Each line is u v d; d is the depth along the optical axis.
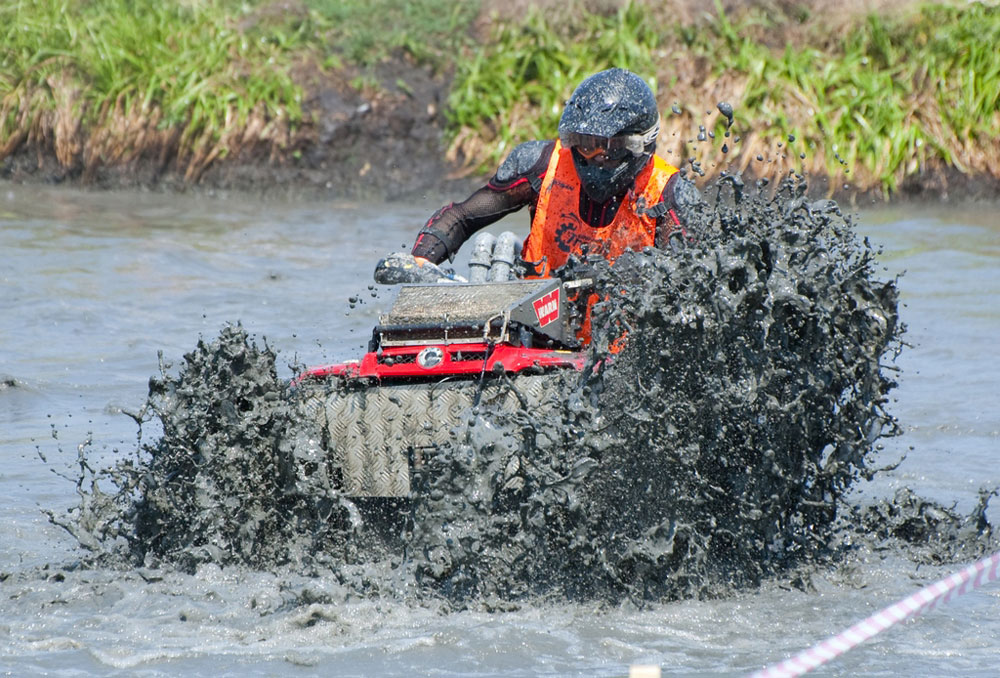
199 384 16.12
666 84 57.59
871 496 19.14
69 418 23.31
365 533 15.73
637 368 14.94
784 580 15.65
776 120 55.28
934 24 60.00
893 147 55.28
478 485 14.51
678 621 13.98
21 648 13.09
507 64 60.00
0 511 18.25
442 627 13.55
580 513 14.53
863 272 16.77
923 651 13.13
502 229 45.28
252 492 15.77
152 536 15.94
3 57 58.84
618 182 18.06
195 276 35.88
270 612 14.00
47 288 33.75
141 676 12.36
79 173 56.44
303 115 57.62
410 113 59.03
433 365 15.48
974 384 25.42
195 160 56.06
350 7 62.41
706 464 15.38
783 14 60.75
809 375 16.02
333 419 15.69
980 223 46.91
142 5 61.47
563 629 13.62
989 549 17.02
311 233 44.28
